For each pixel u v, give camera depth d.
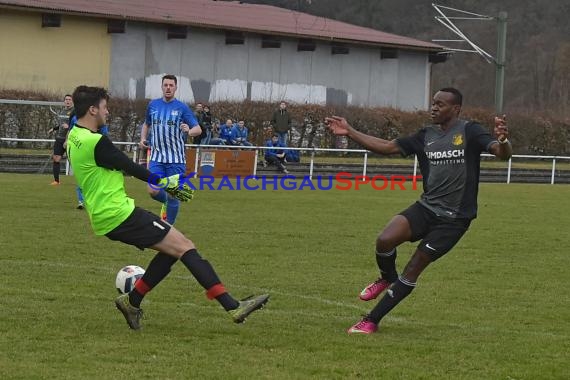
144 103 50.03
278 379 8.78
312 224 22.83
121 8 57.50
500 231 22.84
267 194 32.25
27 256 16.28
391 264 11.69
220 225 21.97
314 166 44.78
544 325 11.98
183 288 13.73
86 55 55.84
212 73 60.72
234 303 10.44
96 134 10.23
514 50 98.06
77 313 11.59
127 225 10.34
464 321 12.11
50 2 54.50
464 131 11.02
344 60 65.88
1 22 52.75
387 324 11.72
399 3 96.94
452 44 95.12
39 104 42.00
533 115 62.28
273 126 44.25
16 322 10.92
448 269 16.61
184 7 62.62
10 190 29.20
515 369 9.50
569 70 95.75
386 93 67.75
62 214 22.83
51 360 9.25
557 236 22.06
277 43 62.19
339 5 94.31
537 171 49.56
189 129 19.77
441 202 11.11
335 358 9.73
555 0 101.12
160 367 9.12
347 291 14.05
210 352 9.81
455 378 9.06
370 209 27.34
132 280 11.62
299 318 11.89
